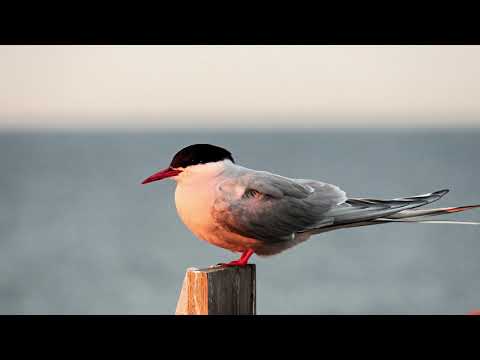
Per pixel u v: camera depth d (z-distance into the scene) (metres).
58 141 106.62
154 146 90.56
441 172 51.12
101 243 27.67
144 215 34.34
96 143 99.50
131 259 24.95
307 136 114.38
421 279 21.62
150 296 21.44
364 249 25.34
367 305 19.59
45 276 23.36
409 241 26.58
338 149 78.94
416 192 40.09
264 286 20.80
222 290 3.85
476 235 26.58
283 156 67.06
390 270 22.48
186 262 24.34
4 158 72.25
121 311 20.09
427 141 94.19
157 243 27.16
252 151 74.25
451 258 23.59
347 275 22.02
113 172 57.59
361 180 46.28
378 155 69.00
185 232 29.31
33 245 27.94
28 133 147.50
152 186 47.59
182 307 3.84
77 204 39.19
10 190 46.59
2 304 20.91
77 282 22.69
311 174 50.66
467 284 21.16
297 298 19.70
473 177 47.84
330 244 26.34
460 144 87.75
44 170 60.06
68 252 26.38
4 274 23.61
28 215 35.00
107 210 36.47
